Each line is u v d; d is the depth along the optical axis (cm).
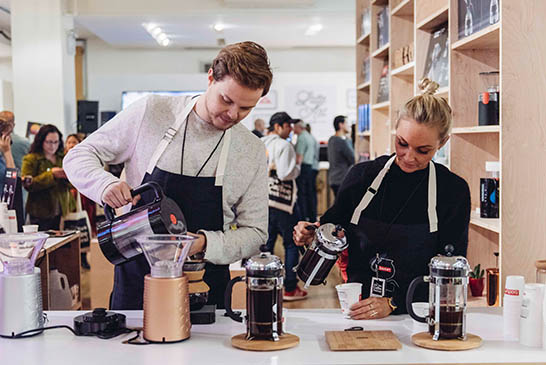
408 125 215
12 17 881
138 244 215
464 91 363
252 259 190
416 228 237
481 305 331
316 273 216
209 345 190
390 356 181
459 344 186
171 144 236
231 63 205
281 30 1202
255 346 185
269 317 189
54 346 189
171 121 238
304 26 1144
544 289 188
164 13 892
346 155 923
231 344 190
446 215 239
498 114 333
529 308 190
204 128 235
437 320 191
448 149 400
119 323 204
